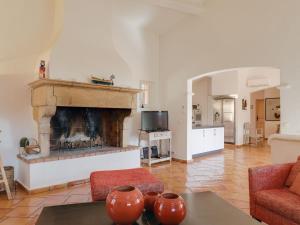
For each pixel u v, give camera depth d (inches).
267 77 352.5
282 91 160.4
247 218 64.5
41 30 172.9
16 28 164.4
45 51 172.6
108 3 191.5
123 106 185.0
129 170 118.0
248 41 179.3
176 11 215.0
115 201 56.6
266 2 169.0
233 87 363.3
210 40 206.8
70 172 158.4
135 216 57.0
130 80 202.7
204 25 212.1
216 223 61.4
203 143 277.6
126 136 195.3
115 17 218.4
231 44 190.7
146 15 220.7
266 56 168.9
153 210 64.5
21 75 164.4
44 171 147.8
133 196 57.6
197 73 219.0
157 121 234.2
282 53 160.2
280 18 161.3
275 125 456.8
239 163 232.8
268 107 467.5
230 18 191.5
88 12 179.8
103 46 187.5
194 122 374.3
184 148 235.9
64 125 180.4
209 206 72.6
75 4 172.9
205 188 154.1
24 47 166.4
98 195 93.3
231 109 367.2
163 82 255.4
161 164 227.6
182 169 207.2
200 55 215.8
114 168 180.4
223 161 243.3
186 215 65.6
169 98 249.6
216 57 201.9
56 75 162.2
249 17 178.9
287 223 81.7
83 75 175.0
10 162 160.1
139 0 179.6
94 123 197.2
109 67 189.8
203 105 398.3
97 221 62.7
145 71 246.4
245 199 133.9
